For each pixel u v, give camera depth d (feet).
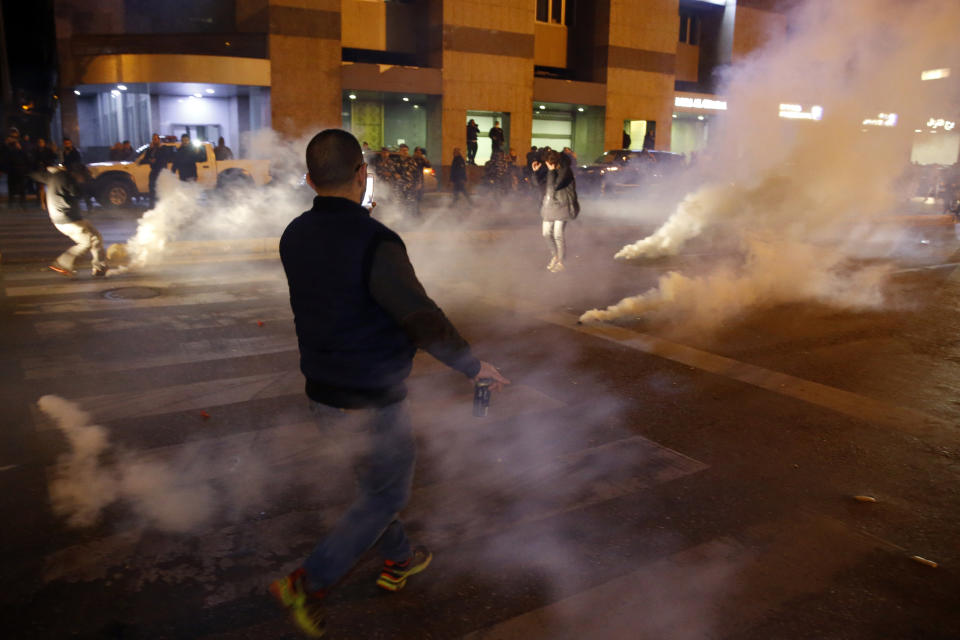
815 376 18.79
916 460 13.60
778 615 8.77
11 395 15.94
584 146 111.04
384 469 7.48
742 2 118.73
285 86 80.12
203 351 19.54
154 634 8.21
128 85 79.71
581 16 108.37
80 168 28.37
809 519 11.22
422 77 88.63
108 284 28.45
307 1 79.61
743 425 15.15
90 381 16.96
